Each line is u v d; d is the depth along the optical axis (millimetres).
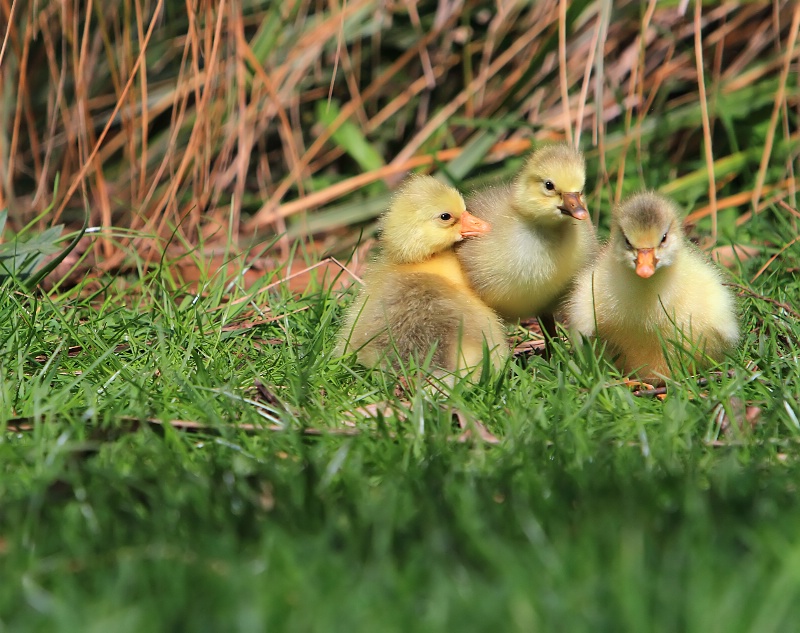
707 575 5328
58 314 10555
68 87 16641
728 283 11102
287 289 12188
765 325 10438
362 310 10445
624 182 15633
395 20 17562
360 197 16969
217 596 5375
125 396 8820
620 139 15922
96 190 15969
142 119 15398
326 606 5219
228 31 15203
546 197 10172
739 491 6547
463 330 9938
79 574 5770
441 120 16656
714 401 8516
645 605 5145
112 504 6516
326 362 9883
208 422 8320
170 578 5566
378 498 6648
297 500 6578
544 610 5160
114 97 16750
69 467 7152
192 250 12781
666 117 16078
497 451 7605
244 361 10258
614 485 6559
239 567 5680
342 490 6832
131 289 12133
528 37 16234
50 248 12055
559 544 5758
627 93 16547
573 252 10648
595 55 16203
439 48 17344
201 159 15594
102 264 14289
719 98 16047
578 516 6203
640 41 14773
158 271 12109
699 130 16547
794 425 8008
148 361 9859
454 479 6816
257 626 5043
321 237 16688
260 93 16250
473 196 11797
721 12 16016
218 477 6828
